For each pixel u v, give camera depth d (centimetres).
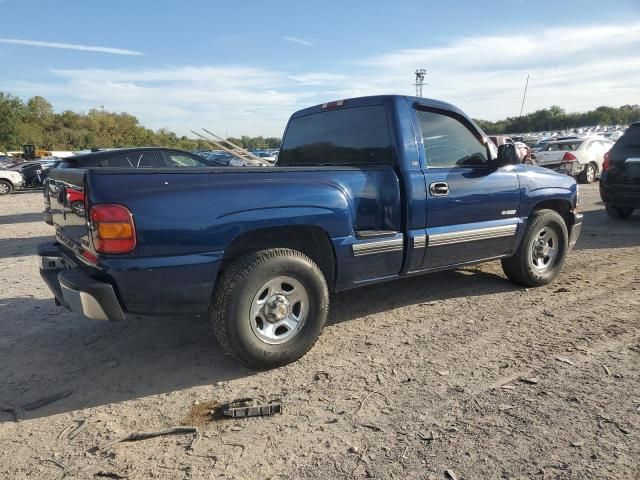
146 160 1059
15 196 2073
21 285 618
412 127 436
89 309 319
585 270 621
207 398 335
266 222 352
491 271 624
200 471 259
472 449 269
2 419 315
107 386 356
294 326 376
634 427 283
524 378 344
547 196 534
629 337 407
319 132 502
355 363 379
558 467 251
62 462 271
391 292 550
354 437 285
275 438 287
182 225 325
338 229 386
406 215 426
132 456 274
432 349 399
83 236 341
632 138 912
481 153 490
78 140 9231
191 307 340
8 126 7300
